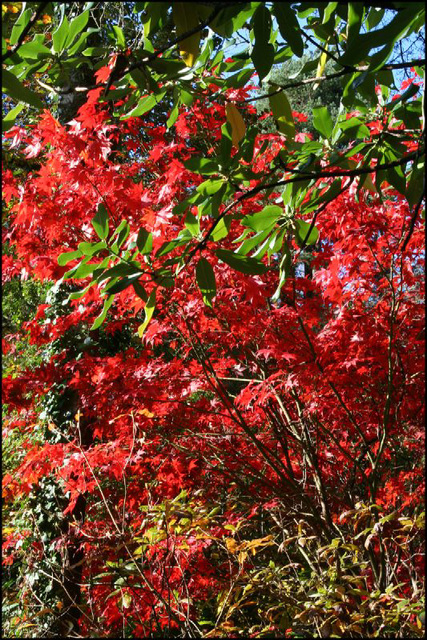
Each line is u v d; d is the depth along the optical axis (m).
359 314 3.93
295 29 1.59
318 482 4.20
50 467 3.98
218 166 1.84
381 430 4.24
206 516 3.25
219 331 4.16
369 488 3.98
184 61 1.68
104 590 3.88
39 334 4.17
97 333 5.28
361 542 3.77
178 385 3.92
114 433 4.30
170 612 3.16
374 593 2.92
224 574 3.90
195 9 1.48
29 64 1.90
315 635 2.94
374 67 1.43
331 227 3.80
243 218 1.97
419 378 3.83
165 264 1.86
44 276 3.82
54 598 4.15
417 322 3.96
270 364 4.78
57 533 4.70
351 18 1.54
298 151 2.10
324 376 3.71
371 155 2.02
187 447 4.38
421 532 3.62
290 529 4.26
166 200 3.76
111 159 5.07
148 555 3.39
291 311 3.76
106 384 3.64
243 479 5.06
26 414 5.05
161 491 4.17
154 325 3.88
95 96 3.45
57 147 3.69
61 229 3.82
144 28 1.66
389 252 4.00
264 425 5.21
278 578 3.24
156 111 6.88
